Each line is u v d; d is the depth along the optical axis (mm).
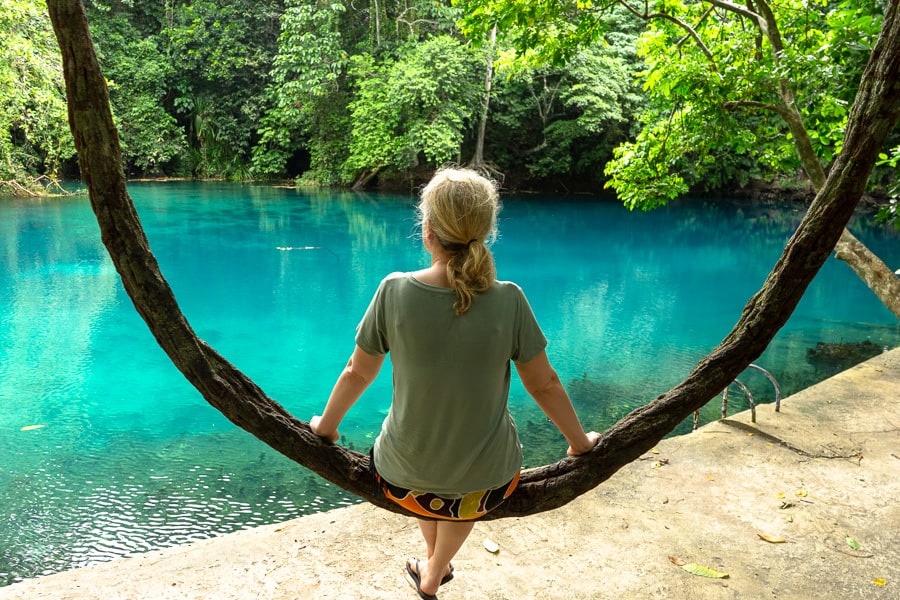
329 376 7078
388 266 13031
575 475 1720
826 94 4352
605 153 22969
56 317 8977
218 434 5359
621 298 10867
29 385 6496
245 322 9297
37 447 5066
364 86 22031
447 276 1389
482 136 23016
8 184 19578
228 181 25969
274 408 1655
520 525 2725
